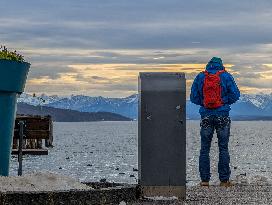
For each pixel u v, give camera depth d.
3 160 9.63
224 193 10.41
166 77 9.94
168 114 9.88
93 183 10.40
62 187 9.26
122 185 10.09
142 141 9.86
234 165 81.12
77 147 161.12
